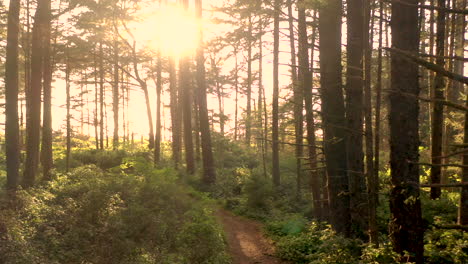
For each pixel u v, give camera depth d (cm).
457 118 1406
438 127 1303
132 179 1438
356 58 1057
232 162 3078
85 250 948
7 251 831
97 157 2748
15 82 1334
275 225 1488
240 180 2341
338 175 1094
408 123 715
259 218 1711
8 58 1324
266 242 1332
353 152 1076
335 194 1097
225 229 1506
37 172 2042
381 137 1959
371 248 802
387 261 733
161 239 1074
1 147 2964
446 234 874
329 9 1047
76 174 1831
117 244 947
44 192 1355
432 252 836
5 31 2344
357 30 1050
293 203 1916
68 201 1200
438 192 1320
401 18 708
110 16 2578
